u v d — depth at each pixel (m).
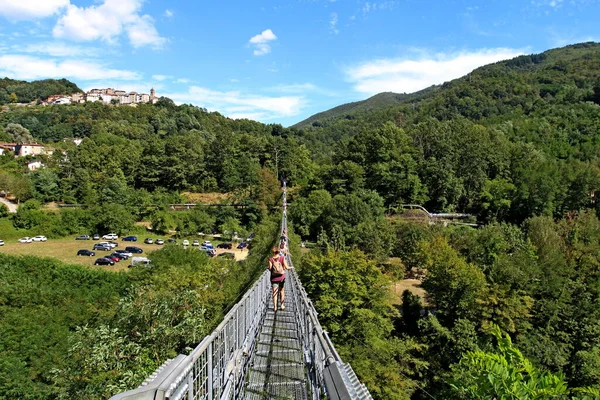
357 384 3.19
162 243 61.44
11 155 102.56
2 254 43.97
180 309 14.20
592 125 111.44
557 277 33.84
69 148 106.12
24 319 27.94
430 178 78.31
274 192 79.06
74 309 30.86
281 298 10.14
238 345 6.45
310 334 6.31
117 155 88.06
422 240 45.31
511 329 27.03
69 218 63.03
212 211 71.88
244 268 32.75
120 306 13.99
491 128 111.75
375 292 27.25
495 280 32.44
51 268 40.41
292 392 5.66
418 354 26.52
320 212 64.94
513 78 176.00
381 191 77.31
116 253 49.69
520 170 79.62
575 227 48.56
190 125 153.88
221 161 90.38
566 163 84.38
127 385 10.16
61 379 13.66
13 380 21.86
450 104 163.75
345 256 30.20
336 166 81.62
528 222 52.22
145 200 73.12
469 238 46.34
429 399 22.66
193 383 3.45
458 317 29.28
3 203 66.19
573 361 25.41
